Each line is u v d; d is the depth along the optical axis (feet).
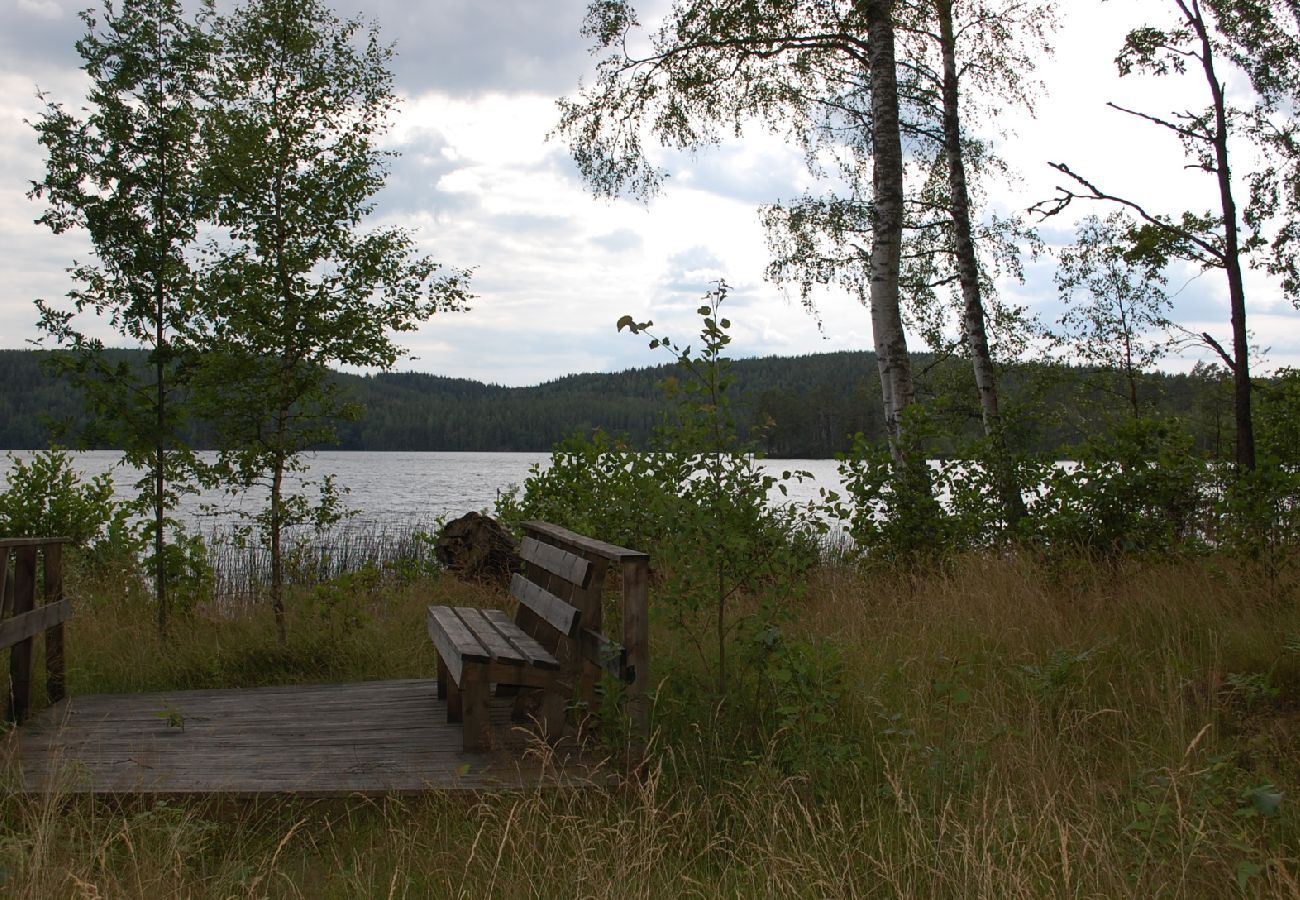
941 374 51.83
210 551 39.42
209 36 24.75
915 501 30.35
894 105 35.22
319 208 24.06
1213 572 22.33
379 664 23.27
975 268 39.63
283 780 13.44
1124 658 18.62
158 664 22.54
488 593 30.91
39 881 9.79
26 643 16.85
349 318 23.99
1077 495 26.27
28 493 31.76
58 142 23.61
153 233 24.23
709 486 15.90
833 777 13.60
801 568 16.28
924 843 11.10
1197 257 31.07
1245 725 15.44
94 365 24.29
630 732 13.83
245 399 23.88
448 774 13.79
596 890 10.18
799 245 44.39
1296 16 29.66
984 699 16.51
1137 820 11.24
